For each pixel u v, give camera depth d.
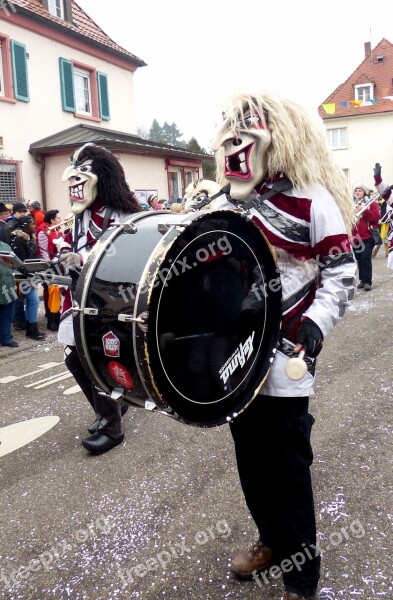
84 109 15.15
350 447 3.36
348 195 2.06
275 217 1.93
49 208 13.39
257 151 1.88
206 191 5.90
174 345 1.70
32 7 13.16
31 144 13.00
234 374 1.89
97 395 3.46
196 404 1.78
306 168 1.90
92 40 14.64
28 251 6.79
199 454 3.41
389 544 2.41
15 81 12.46
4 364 6.08
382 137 30.98
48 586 2.32
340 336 6.18
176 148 15.54
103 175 3.28
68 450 3.64
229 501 2.85
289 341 1.96
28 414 4.40
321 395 4.33
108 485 3.11
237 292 1.87
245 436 2.12
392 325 6.57
